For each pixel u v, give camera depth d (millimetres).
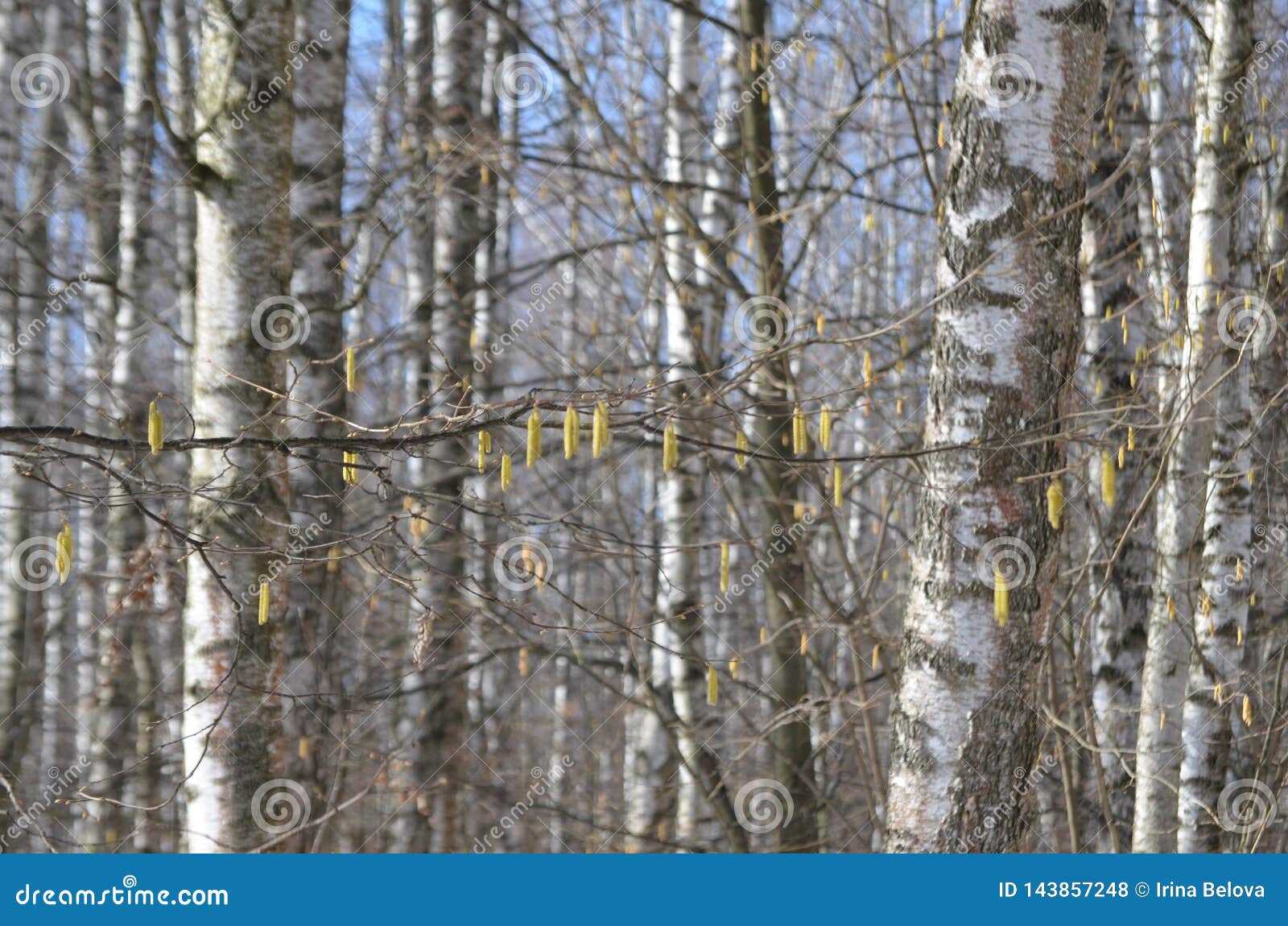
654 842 7383
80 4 9031
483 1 8117
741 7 7418
